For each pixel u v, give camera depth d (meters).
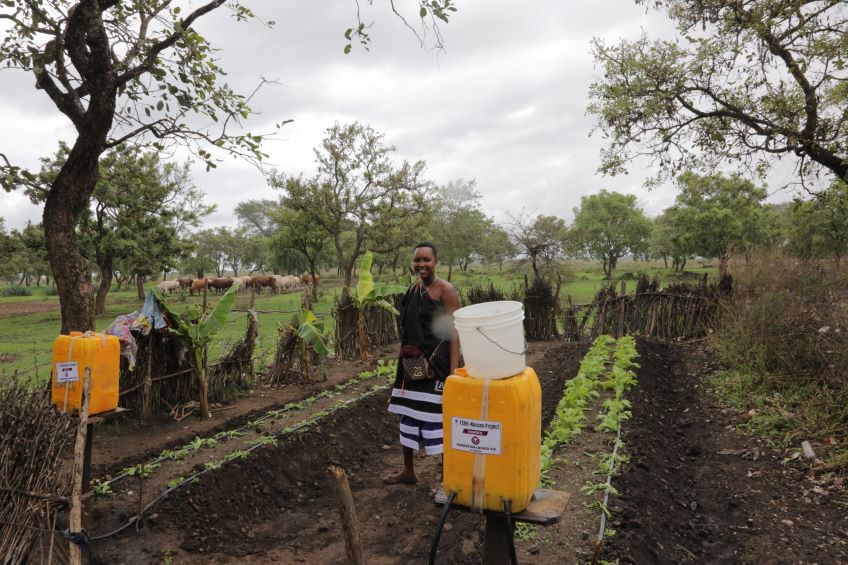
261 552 4.54
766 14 9.88
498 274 42.50
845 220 15.67
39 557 3.74
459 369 2.98
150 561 4.25
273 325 21.12
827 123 9.72
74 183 6.77
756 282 10.80
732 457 6.22
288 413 7.81
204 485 5.29
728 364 9.21
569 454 5.75
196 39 6.97
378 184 27.52
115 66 6.97
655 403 8.04
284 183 27.64
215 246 76.44
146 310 7.33
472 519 4.75
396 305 13.78
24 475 3.45
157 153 6.96
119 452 6.26
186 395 7.93
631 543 3.92
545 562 3.72
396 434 7.68
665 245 67.31
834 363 7.40
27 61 6.91
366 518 5.06
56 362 4.65
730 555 4.38
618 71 11.80
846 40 8.40
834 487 5.27
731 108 10.96
